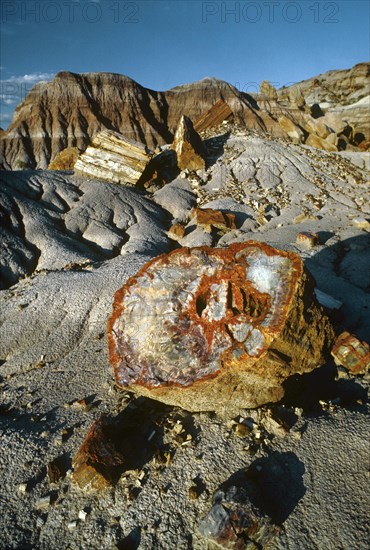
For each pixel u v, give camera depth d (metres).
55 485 4.41
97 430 4.63
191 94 79.00
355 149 32.06
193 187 22.33
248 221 18.31
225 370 4.39
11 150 69.31
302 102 46.03
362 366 5.71
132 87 77.12
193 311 4.68
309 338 4.77
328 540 3.58
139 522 3.95
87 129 71.56
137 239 17.72
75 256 15.96
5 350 7.77
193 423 4.87
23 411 5.73
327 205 19.45
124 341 4.91
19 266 15.39
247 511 3.68
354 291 10.07
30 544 3.93
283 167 23.44
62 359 7.04
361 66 73.38
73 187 21.27
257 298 4.53
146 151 22.25
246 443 4.49
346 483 4.02
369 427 4.61
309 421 4.78
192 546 3.69
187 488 4.15
